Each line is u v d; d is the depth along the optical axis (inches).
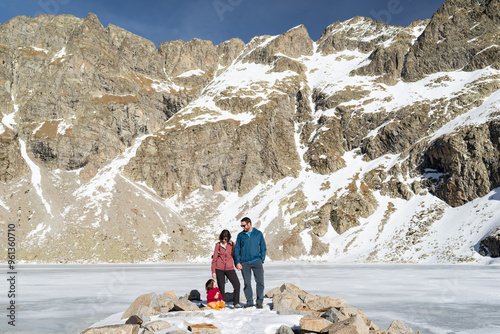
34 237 2518.5
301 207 3147.1
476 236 2261.3
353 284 830.5
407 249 2466.8
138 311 350.3
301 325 280.1
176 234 2979.8
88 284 823.7
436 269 1510.8
